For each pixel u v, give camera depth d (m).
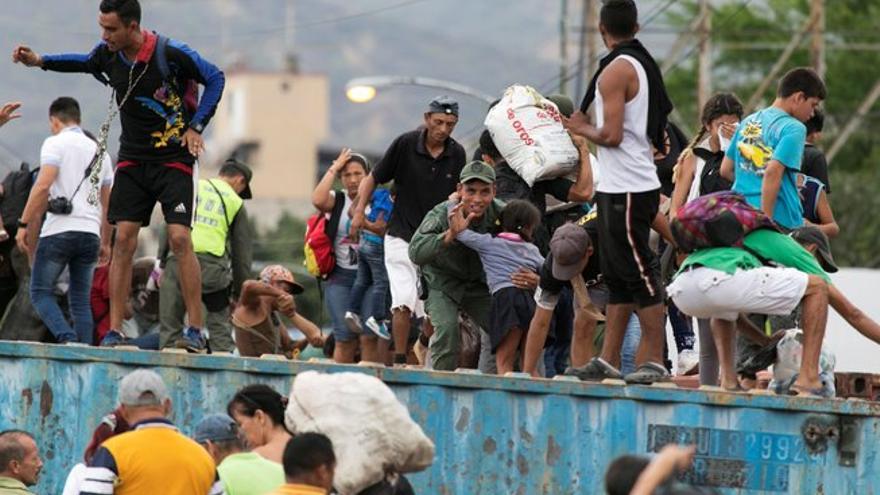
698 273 23.45
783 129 24.77
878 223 86.75
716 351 25.19
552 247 25.06
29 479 21.92
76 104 28.31
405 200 27.73
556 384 22.45
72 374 22.50
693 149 27.00
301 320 30.97
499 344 25.95
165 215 25.58
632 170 24.36
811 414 22.83
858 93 104.19
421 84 58.28
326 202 29.36
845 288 36.94
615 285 24.70
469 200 25.78
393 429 19.75
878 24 105.81
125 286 25.84
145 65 25.06
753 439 22.67
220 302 29.70
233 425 20.80
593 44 70.19
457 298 26.44
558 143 27.22
